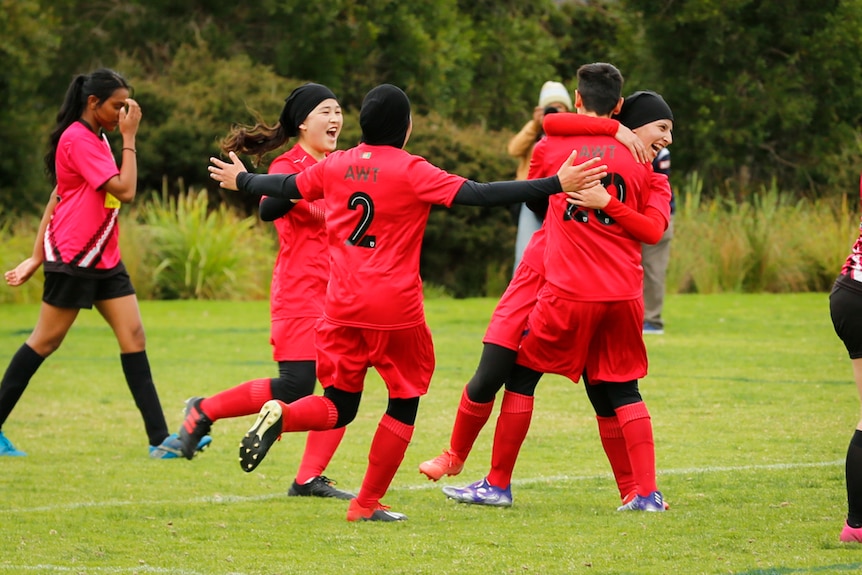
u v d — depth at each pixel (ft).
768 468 78.84
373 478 65.41
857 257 59.88
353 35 357.00
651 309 163.32
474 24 416.26
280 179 65.31
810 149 344.28
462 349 151.12
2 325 181.78
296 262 73.41
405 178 61.16
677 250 247.29
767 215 261.03
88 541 61.31
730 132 334.24
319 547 59.57
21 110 298.15
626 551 57.47
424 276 300.40
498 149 308.40
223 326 181.57
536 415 103.76
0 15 287.89
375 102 61.77
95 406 112.47
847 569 53.26
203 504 71.20
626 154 65.82
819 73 337.93
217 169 67.41
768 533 60.95
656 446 87.71
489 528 63.41
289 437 97.66
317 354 63.98
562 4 447.83
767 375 124.88
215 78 317.83
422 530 63.21
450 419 102.37
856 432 59.11
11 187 296.30
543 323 66.64
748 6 340.18
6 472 82.38
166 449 87.61
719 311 196.95
